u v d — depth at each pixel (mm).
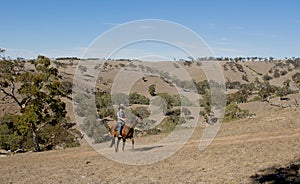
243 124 26453
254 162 13547
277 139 18297
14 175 15227
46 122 40844
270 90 65812
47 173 14906
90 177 13398
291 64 107688
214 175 12180
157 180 12188
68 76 55656
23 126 39281
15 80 41844
